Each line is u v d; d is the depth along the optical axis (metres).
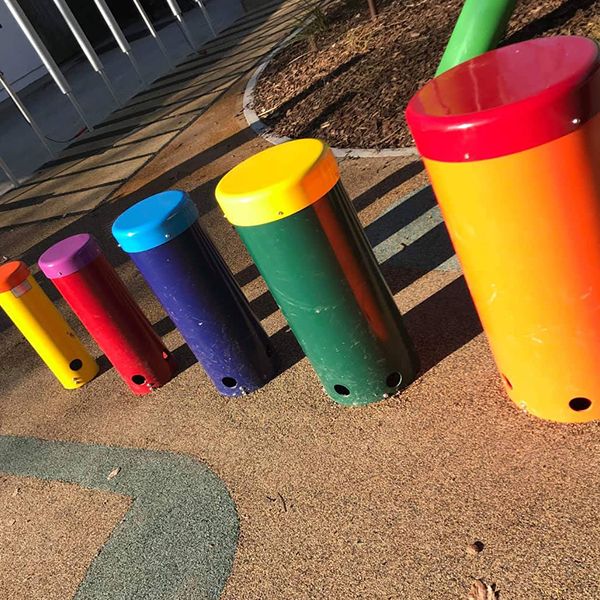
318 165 2.64
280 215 2.62
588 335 2.38
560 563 2.19
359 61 7.40
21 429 4.10
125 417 3.82
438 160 2.15
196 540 2.86
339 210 2.75
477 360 3.14
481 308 2.55
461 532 2.43
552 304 2.32
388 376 3.10
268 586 2.54
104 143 9.74
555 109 1.92
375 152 5.56
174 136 8.46
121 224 3.18
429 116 2.13
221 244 5.29
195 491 3.11
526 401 2.70
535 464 2.55
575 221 2.13
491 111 1.97
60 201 8.04
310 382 3.47
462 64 2.50
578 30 5.58
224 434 3.37
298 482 2.92
